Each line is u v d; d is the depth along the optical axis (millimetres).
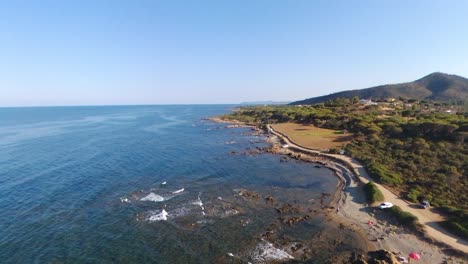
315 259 34031
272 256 34594
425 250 35188
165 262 33531
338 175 65812
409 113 126688
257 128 150125
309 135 110438
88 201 51000
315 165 75125
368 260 33219
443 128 78188
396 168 63188
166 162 79062
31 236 38969
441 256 33938
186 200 51469
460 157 63000
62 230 40656
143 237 38906
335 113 144375
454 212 42188
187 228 41344
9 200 51125
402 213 42719
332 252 35438
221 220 43812
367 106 160625
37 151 94062
